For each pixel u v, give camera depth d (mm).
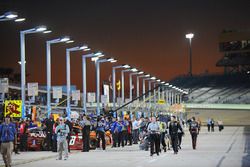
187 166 27734
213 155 36500
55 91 53344
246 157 34406
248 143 55125
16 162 30328
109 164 29656
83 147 42281
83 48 63219
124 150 44250
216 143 55375
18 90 79688
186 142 58625
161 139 40000
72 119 53625
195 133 44156
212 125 104750
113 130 49312
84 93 69938
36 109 53812
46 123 41781
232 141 60219
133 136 56094
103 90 79938
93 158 34625
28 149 41938
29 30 49031
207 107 187125
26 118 44094
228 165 28188
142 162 30797
